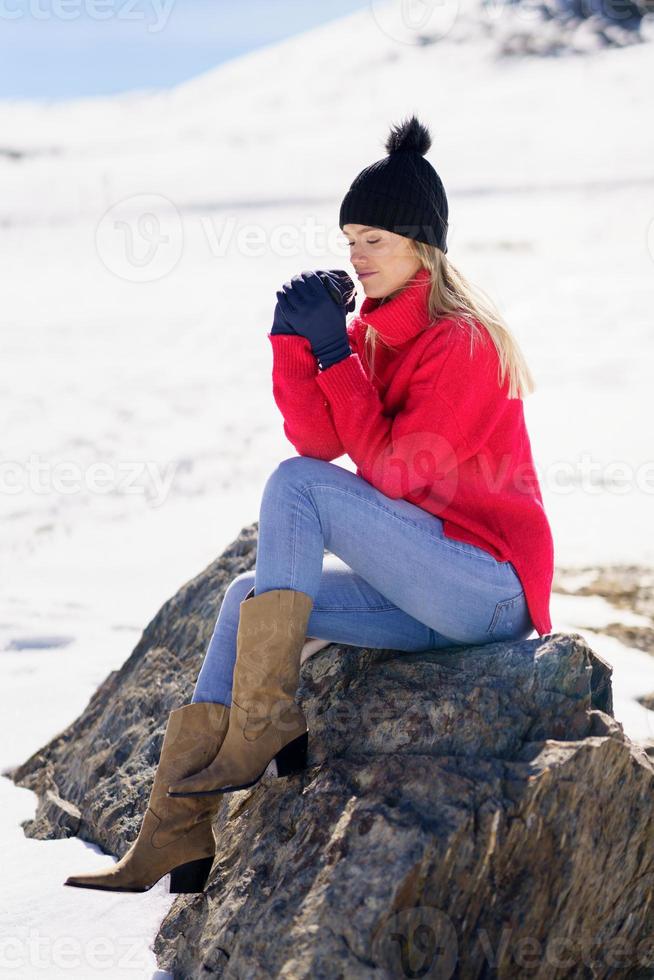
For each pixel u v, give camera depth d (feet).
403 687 22.77
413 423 22.88
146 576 53.83
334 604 23.41
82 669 41.06
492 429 23.73
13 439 85.46
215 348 128.06
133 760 28.53
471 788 19.86
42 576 54.08
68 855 26.78
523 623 24.23
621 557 50.57
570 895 20.42
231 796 24.48
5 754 33.37
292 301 23.38
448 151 513.04
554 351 110.42
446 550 22.74
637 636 39.96
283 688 21.77
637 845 20.99
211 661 22.74
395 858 19.04
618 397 88.58
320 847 20.36
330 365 23.39
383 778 20.83
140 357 123.13
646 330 119.24
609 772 20.53
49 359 122.72
